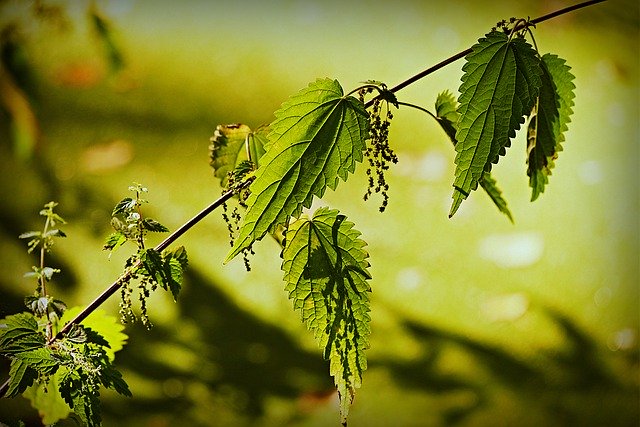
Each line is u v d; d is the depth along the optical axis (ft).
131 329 8.36
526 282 9.25
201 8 13.06
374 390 7.76
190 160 10.57
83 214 9.74
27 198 9.90
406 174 10.59
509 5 13.14
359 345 5.05
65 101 11.09
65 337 5.10
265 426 7.44
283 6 13.21
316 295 5.06
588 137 11.30
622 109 11.59
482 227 9.98
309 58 12.41
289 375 8.01
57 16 6.64
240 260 9.30
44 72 11.28
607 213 10.16
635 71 12.10
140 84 11.61
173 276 5.08
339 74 12.17
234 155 5.30
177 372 7.93
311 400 7.72
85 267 9.05
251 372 8.02
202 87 11.71
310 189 4.96
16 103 7.63
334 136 4.97
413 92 11.91
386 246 9.59
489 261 9.51
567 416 7.56
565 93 5.07
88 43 11.42
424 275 9.23
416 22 13.09
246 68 12.12
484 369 8.05
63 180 10.18
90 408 5.09
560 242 9.76
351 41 12.76
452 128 5.11
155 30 12.46
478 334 8.52
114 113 11.11
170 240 5.08
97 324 5.28
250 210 4.95
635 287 9.12
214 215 9.86
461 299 8.96
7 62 6.59
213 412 7.55
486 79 4.93
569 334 8.56
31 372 5.08
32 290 8.69
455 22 13.06
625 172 10.69
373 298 8.91
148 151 10.64
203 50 12.27
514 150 11.05
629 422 7.50
